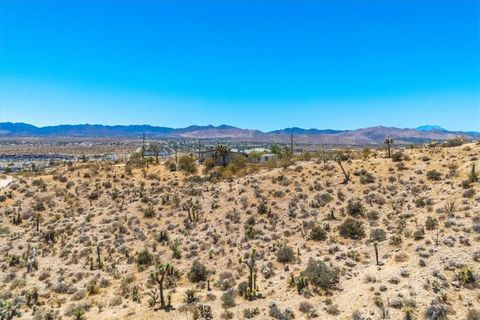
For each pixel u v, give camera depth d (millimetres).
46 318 29484
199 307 27875
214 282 35031
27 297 33562
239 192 59656
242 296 30562
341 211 47969
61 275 39656
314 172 62531
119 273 39000
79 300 33312
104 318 28781
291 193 55906
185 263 40312
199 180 74062
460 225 34125
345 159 69625
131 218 55844
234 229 47656
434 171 52406
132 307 30484
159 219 55094
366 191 52281
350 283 29703
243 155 105438
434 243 31672
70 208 63844
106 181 75125
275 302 28281
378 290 26906
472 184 44750
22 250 48156
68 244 48500
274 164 75562
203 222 51656
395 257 31562
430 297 24547
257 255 39250
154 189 69438
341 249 37812
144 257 41312
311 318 25562
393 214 44156
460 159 56031
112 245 47562
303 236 42938
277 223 47969
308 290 29281
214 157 94250
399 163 60031
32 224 57656
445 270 27234
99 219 57219
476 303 23469
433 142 73938
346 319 24641
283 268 35594
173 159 95438
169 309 29391
